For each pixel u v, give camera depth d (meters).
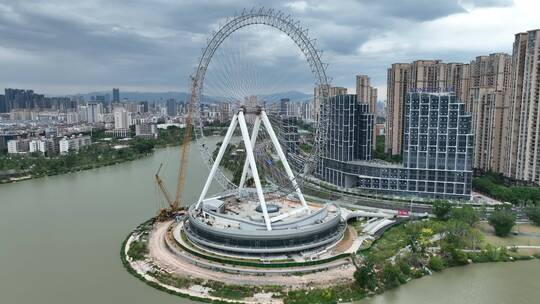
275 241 149.88
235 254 151.00
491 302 120.75
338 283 131.00
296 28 165.12
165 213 197.12
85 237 175.12
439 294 126.00
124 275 140.00
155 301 122.31
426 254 150.75
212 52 171.75
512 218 172.38
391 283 129.88
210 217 166.00
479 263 148.12
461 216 177.38
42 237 175.12
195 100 177.12
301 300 121.38
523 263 148.12
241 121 164.00
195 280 133.50
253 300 122.06
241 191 188.00
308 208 172.38
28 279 135.75
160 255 154.75
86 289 129.25
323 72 166.00
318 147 170.88
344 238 170.62
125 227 188.00
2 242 169.38
